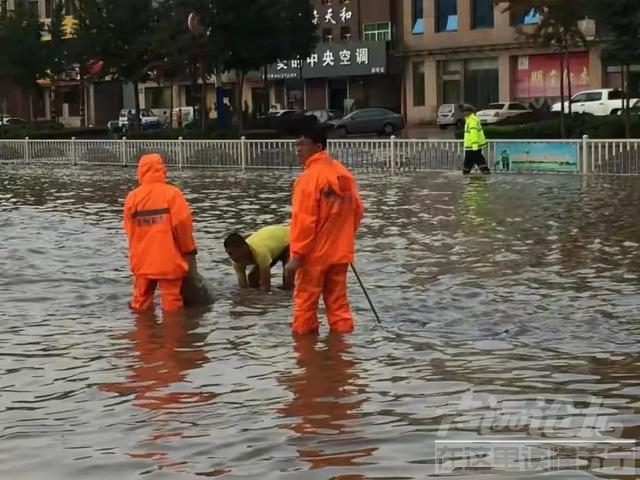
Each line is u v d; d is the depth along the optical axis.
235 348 7.64
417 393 6.30
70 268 11.55
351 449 5.29
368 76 56.66
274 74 59.25
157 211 9.10
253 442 5.43
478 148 23.86
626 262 11.09
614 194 18.42
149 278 9.13
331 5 57.34
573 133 31.89
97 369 7.07
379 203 17.83
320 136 7.80
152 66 44.59
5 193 22.08
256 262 10.10
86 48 44.19
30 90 51.84
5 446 5.46
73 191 22.36
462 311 8.81
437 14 52.75
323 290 8.10
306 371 6.89
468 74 52.16
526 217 15.28
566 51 33.38
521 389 6.34
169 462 5.16
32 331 8.38
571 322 8.29
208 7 39.44
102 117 71.00
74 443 5.49
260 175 26.11
